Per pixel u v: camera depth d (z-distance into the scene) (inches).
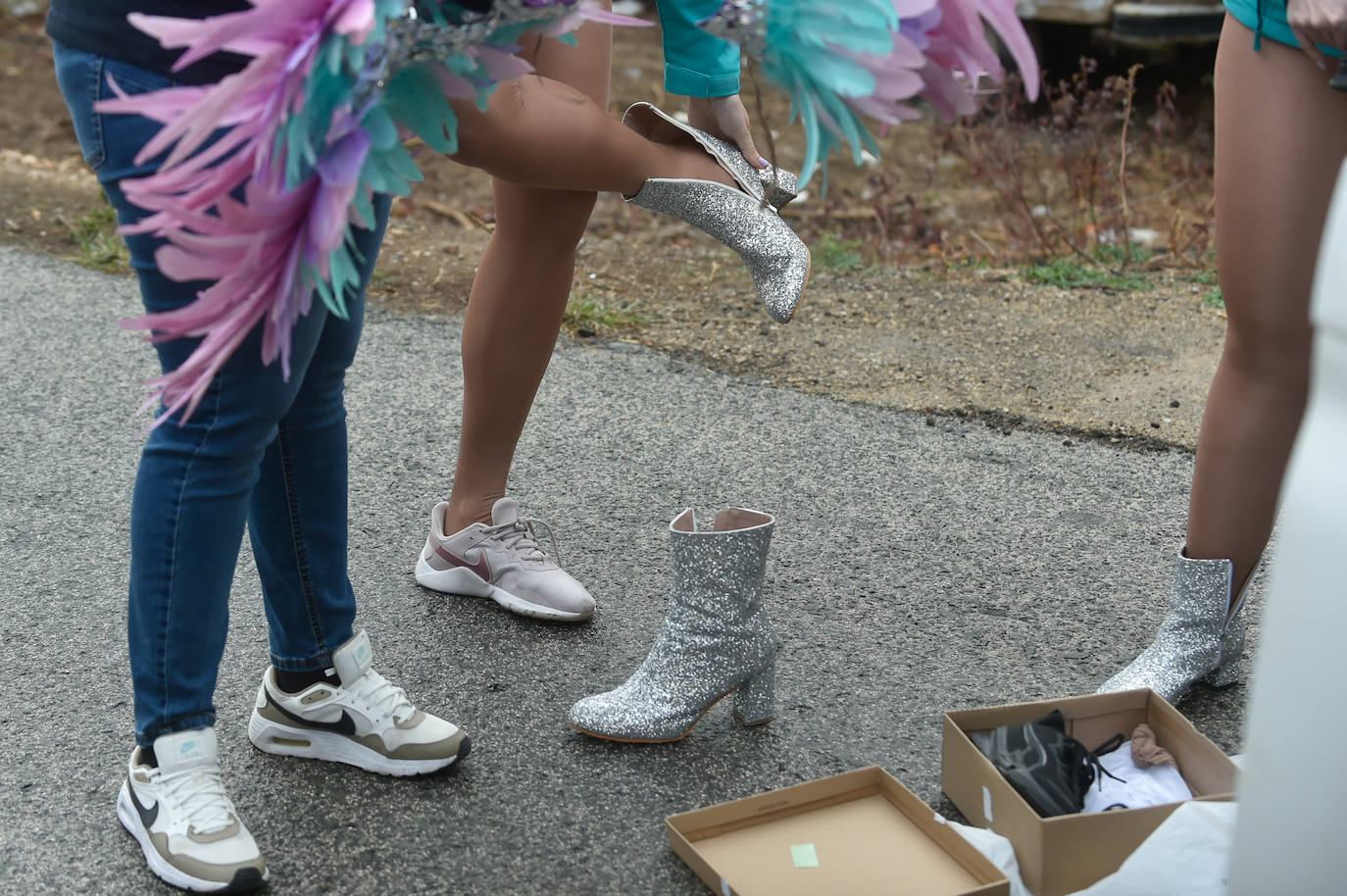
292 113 53.4
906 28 61.9
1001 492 127.6
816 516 122.6
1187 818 67.1
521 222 94.3
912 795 75.8
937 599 108.0
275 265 58.5
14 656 98.2
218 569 71.6
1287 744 46.9
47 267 189.9
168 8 62.7
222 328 58.2
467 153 76.0
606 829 78.2
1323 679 45.2
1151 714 80.6
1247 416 84.7
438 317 176.1
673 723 85.8
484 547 105.3
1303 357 81.8
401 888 72.9
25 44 339.6
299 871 74.4
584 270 195.2
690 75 85.8
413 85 58.9
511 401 102.3
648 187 83.7
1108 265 201.0
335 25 51.7
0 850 76.0
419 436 139.9
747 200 84.3
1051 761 73.4
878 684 95.3
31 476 128.6
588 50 89.0
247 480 71.6
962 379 154.7
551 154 78.1
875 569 113.0
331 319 74.9
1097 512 123.6
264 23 51.2
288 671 83.3
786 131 290.2
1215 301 178.1
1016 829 70.6
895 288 188.9
